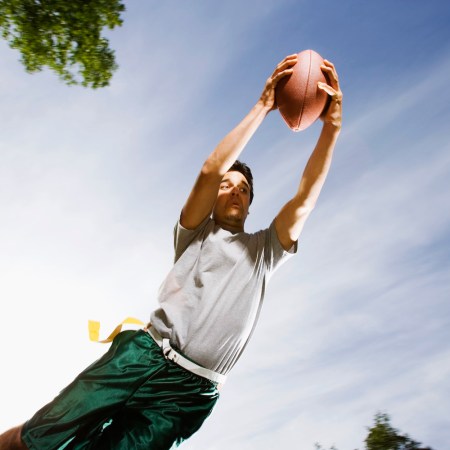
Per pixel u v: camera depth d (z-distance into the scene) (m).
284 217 2.49
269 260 2.48
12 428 2.14
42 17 4.56
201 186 2.30
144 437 2.10
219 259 2.34
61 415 2.07
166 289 2.33
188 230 2.42
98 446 2.15
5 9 4.48
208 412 2.26
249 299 2.30
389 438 12.76
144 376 2.14
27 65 4.84
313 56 2.56
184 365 2.14
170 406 2.14
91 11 4.62
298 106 2.49
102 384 2.12
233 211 2.59
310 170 2.47
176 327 2.18
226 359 2.24
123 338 2.27
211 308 2.21
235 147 2.31
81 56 4.78
